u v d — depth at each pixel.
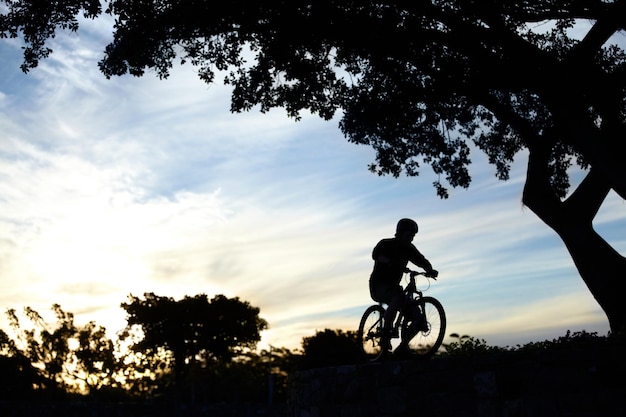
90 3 13.84
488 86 14.62
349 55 16.05
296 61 15.25
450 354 11.69
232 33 15.45
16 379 36.69
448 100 16.44
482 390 8.92
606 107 13.89
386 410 9.84
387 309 10.38
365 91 16.56
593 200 14.46
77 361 38.19
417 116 16.89
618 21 12.58
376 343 10.88
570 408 8.64
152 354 43.19
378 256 10.67
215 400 43.44
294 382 12.69
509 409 8.62
